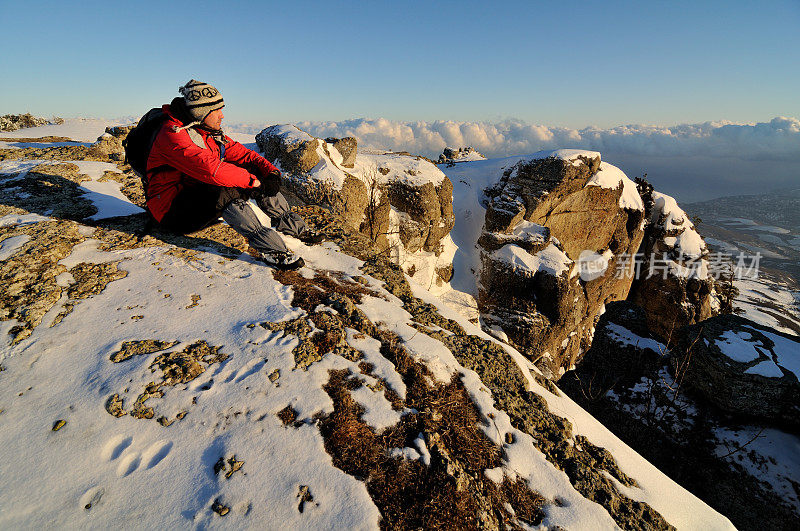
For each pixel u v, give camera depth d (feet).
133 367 8.23
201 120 10.29
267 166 12.53
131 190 17.63
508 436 9.17
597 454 9.77
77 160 20.86
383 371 9.60
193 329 9.61
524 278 48.44
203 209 11.67
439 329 12.41
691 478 18.98
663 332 70.85
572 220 56.24
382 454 7.61
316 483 6.72
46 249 11.28
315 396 8.32
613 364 27.76
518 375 11.55
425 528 6.55
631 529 7.85
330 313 10.93
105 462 6.56
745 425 19.15
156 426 7.20
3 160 19.15
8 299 9.55
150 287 10.94
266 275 12.38
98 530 5.62
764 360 19.11
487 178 62.49
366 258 15.72
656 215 70.23
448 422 8.86
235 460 6.81
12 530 5.45
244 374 8.50
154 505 6.05
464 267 53.47
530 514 7.63
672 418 21.11
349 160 43.24
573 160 51.57
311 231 16.52
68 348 8.58
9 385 7.60
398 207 46.16
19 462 6.32
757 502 16.63
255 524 5.95
